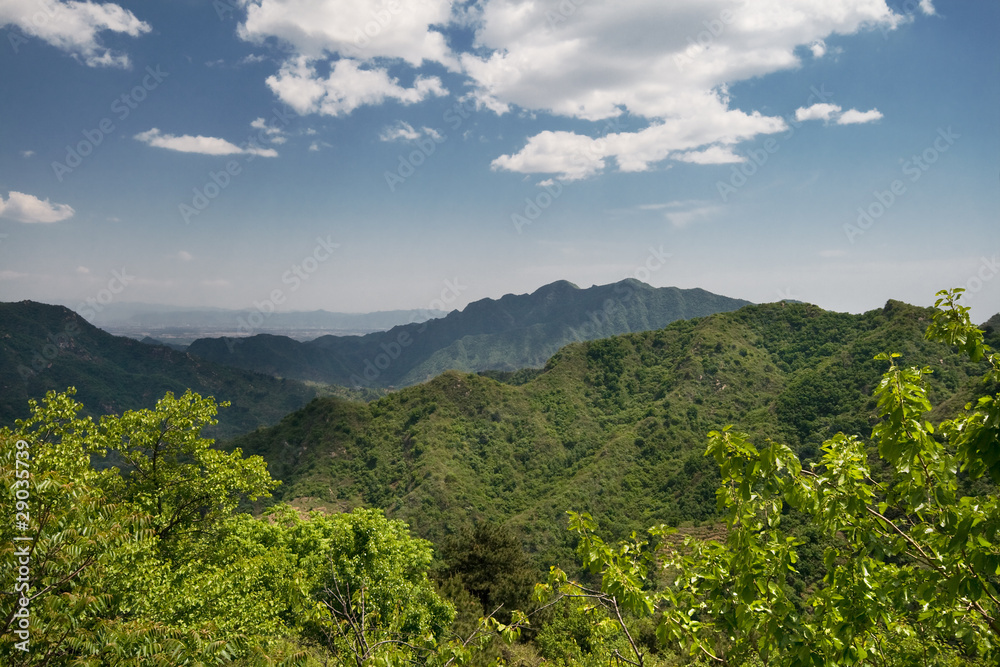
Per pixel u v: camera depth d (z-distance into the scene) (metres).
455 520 82.25
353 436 106.62
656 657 10.95
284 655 5.60
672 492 80.25
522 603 23.70
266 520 19.00
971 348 4.10
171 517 15.37
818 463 4.30
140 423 15.41
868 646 4.22
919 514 4.06
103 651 5.11
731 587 4.29
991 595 3.57
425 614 15.58
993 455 3.67
